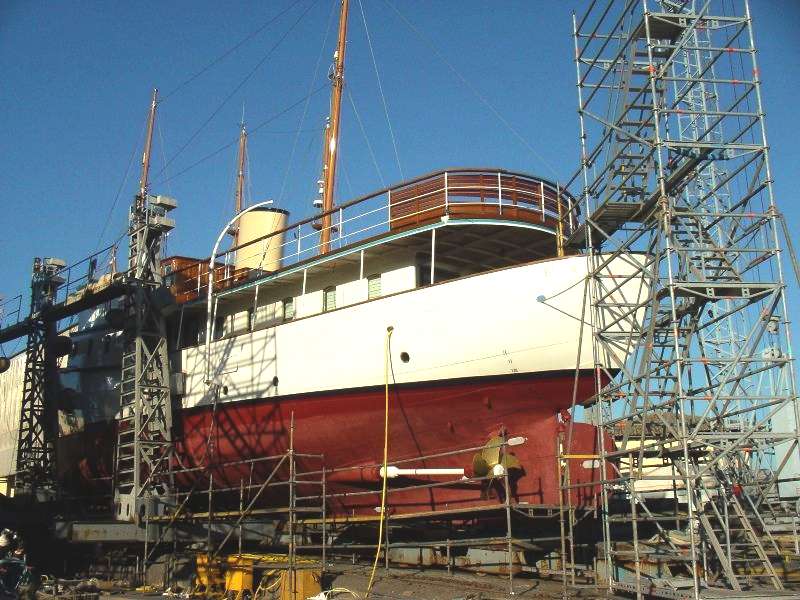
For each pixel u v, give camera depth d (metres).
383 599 16.53
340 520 19.83
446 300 19.44
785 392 18.23
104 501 28.33
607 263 17.42
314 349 21.62
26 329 29.06
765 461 29.81
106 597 19.16
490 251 21.61
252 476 23.97
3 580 18.38
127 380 23.52
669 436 17.78
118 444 23.25
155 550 23.09
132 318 24.44
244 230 30.73
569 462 18.80
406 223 20.28
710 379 18.88
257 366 22.91
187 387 24.94
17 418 34.00
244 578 19.14
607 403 21.02
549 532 19.47
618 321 17.28
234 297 25.03
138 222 24.50
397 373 20.00
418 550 20.78
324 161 30.72
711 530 15.30
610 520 16.73
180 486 26.20
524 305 18.67
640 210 17.66
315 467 22.31
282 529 22.22
